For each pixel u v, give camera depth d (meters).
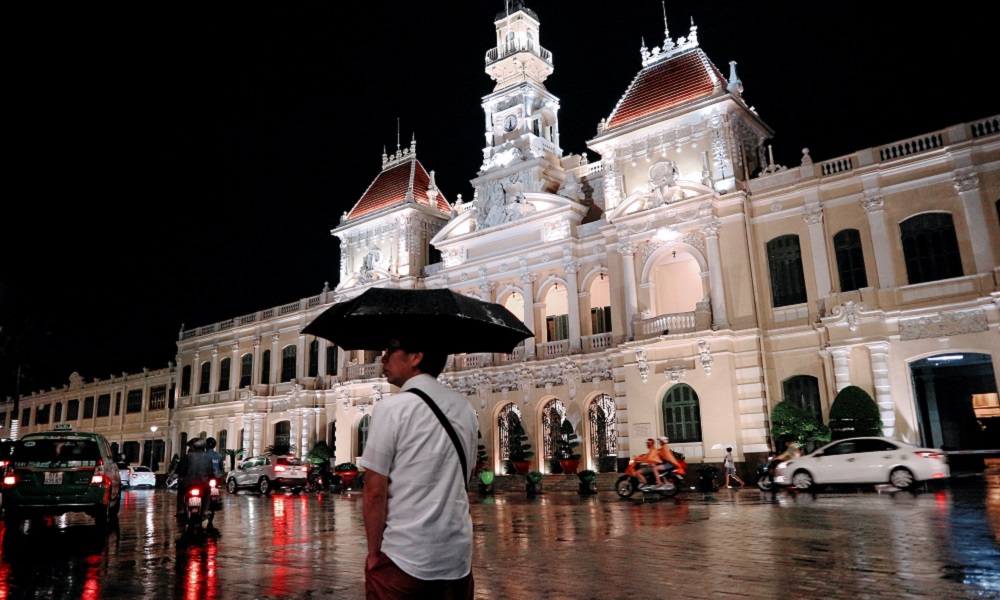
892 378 27.89
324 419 49.16
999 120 27.27
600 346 35.78
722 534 13.42
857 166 29.94
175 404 61.97
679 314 31.42
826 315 29.20
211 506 16.28
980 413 33.97
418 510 3.73
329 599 8.65
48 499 15.44
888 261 28.59
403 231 45.19
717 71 34.34
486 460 36.47
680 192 32.66
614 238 34.97
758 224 31.97
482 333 4.59
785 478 23.22
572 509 20.81
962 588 8.08
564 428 34.59
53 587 9.55
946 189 27.92
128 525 18.38
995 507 15.68
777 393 30.38
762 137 35.75
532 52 41.50
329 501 27.89
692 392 31.25
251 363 55.69
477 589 8.91
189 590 9.28
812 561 10.10
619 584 9.02
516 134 40.94
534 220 38.56
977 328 26.58
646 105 34.97
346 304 4.55
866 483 21.81
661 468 24.50
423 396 3.91
